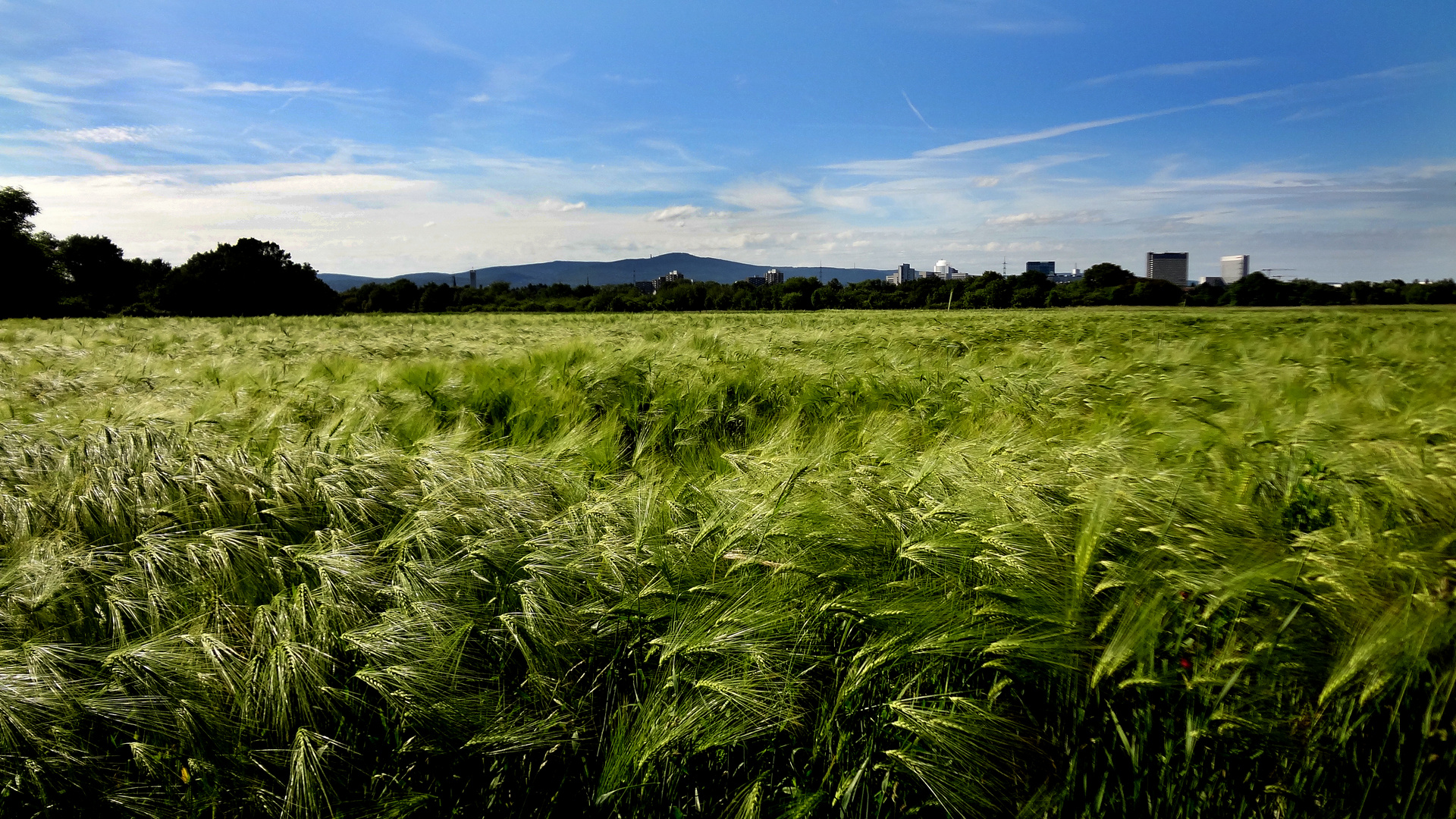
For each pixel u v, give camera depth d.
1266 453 4.23
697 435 5.87
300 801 2.05
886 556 2.76
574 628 2.52
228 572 2.82
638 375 7.74
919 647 2.22
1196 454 4.26
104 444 4.16
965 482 3.13
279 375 8.25
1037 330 19.95
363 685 2.40
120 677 2.24
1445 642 2.10
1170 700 2.26
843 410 6.71
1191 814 2.11
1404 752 2.14
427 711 2.23
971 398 6.59
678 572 2.68
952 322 26.78
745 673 2.30
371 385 6.93
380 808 2.09
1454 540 2.62
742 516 2.90
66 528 3.34
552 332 19.81
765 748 2.23
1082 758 2.22
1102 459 3.80
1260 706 2.22
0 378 8.33
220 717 2.22
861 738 2.23
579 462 4.34
